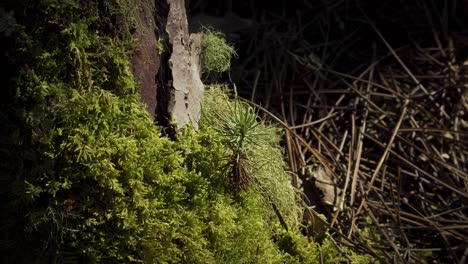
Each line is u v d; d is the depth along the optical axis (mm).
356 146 3354
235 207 2248
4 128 1896
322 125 3422
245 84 3570
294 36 3865
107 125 1929
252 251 2316
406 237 2865
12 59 1873
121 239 1958
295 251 2531
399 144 3434
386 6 4141
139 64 2045
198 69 2572
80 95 1901
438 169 3307
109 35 1969
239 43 3729
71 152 1888
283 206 2576
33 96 1867
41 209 1909
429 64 3930
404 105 3551
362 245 2727
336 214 2828
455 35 4113
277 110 3500
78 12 1906
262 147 2488
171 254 2039
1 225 1932
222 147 2215
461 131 3516
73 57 1905
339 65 3875
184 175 2098
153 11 2096
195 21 3615
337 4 4086
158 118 2158
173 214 2045
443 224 3031
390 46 4012
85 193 1919
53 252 1930
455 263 2861
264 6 4094
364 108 3559
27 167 1896
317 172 3086
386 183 3236
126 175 1942
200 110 2342
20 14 1866
